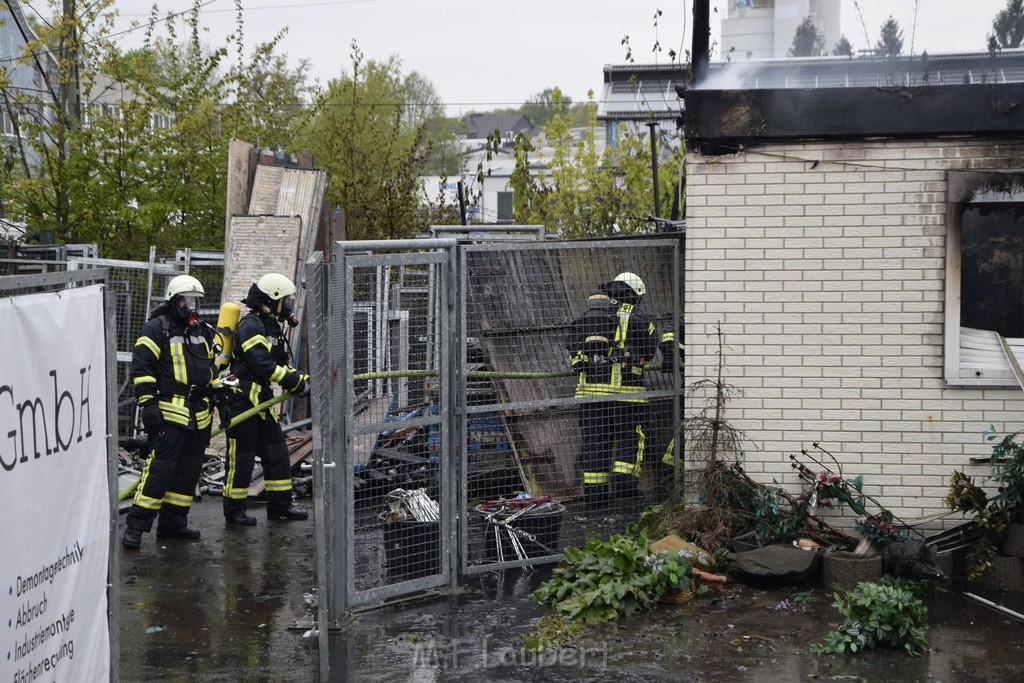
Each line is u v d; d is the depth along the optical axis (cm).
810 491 747
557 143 2303
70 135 1666
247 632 635
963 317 744
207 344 851
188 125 1747
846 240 745
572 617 640
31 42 1656
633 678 552
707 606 664
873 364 747
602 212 1909
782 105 736
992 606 662
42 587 334
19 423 316
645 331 812
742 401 762
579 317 802
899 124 727
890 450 748
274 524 910
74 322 367
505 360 781
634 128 2759
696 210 757
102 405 401
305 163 1435
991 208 737
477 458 766
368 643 611
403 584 679
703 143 753
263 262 1245
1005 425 738
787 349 755
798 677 551
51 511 343
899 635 590
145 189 1722
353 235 1870
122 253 1698
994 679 547
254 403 893
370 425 661
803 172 745
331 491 625
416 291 737
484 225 1304
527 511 752
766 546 726
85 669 380
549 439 798
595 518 801
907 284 741
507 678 555
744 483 754
